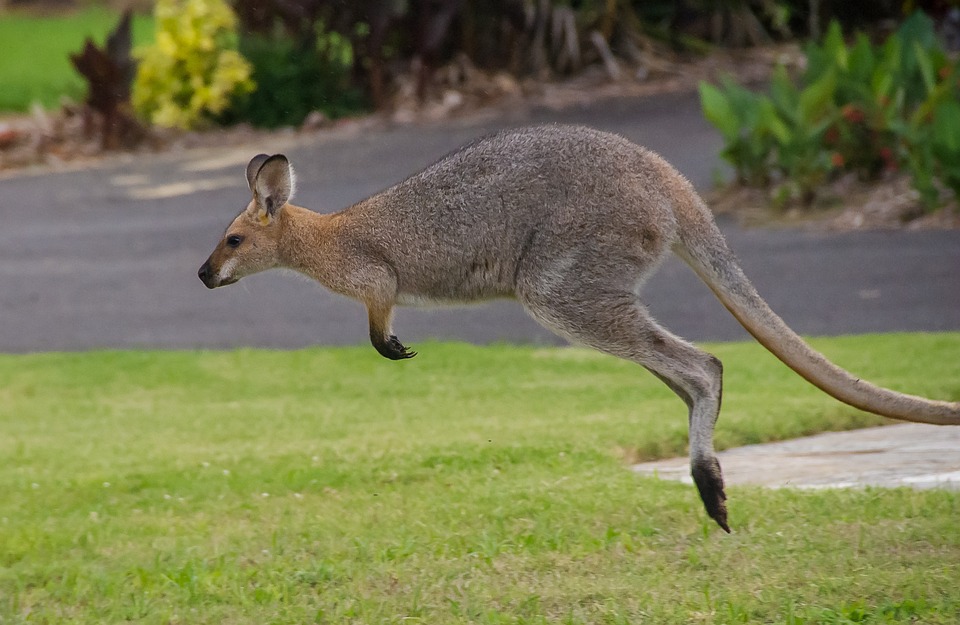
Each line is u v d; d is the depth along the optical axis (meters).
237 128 64.94
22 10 116.94
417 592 17.89
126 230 50.78
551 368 33.38
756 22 68.94
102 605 18.50
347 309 40.94
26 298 42.91
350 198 50.62
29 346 38.00
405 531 20.86
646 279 19.67
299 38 65.94
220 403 31.83
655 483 22.53
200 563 19.88
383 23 63.28
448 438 26.47
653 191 19.48
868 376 28.89
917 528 19.17
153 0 116.12
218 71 64.38
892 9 67.44
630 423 26.84
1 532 22.20
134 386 33.72
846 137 46.78
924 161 43.72
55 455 27.64
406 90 64.69
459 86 65.00
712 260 19.62
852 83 47.12
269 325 39.38
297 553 20.25
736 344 34.06
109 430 29.66
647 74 65.81
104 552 20.98
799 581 17.70
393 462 24.84
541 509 21.34
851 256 41.22
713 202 47.88
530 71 66.06
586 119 59.53
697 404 19.11
